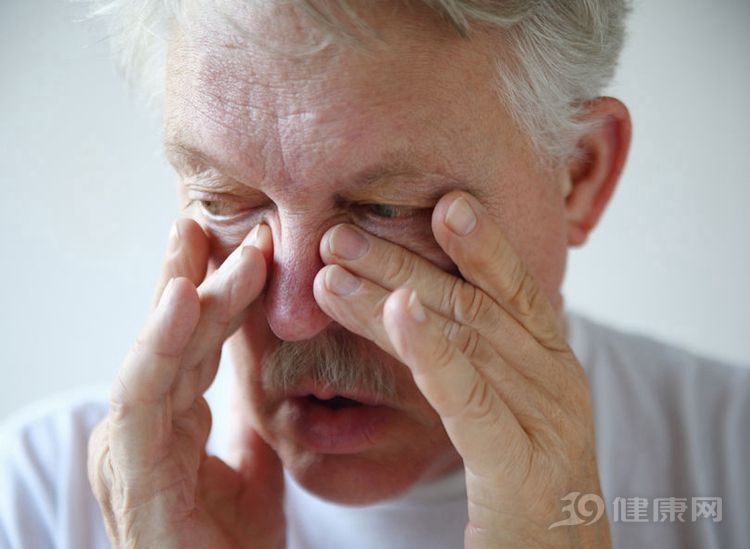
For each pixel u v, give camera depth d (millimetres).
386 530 1026
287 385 822
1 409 1705
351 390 811
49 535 1171
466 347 749
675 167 1623
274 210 763
